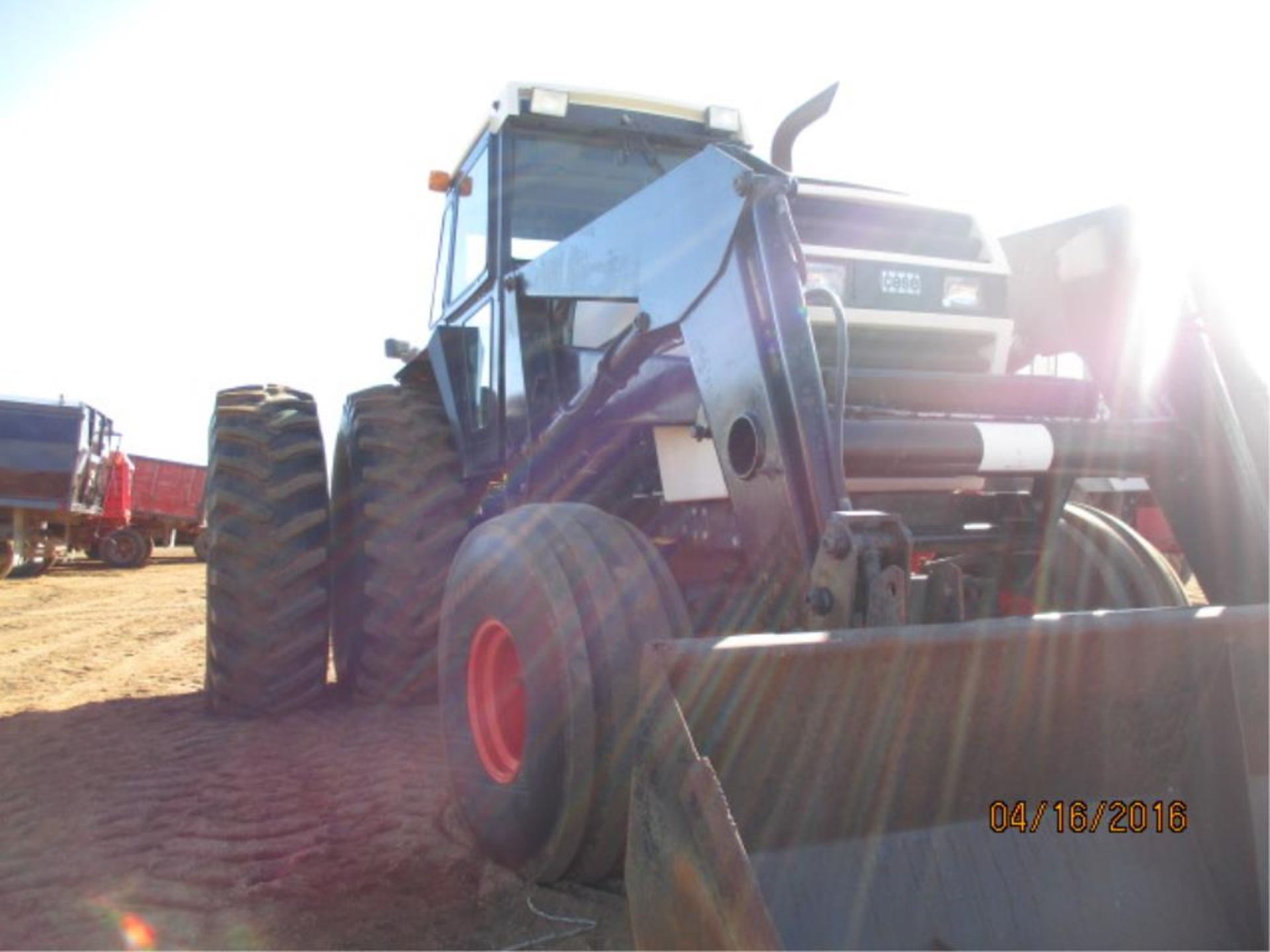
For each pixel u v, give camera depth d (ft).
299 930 9.48
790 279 8.75
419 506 16.69
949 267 12.35
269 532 17.07
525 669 9.58
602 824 9.16
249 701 17.12
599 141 16.28
